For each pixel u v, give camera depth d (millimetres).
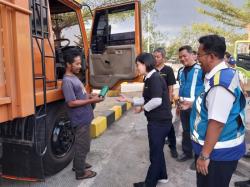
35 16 3350
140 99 3570
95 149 5223
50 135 3820
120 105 8273
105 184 3914
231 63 4578
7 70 2670
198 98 2342
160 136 3451
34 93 3000
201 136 2314
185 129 4590
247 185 3756
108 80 5062
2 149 3389
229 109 2131
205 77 2299
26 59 2865
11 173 3469
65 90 3660
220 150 2225
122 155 4953
